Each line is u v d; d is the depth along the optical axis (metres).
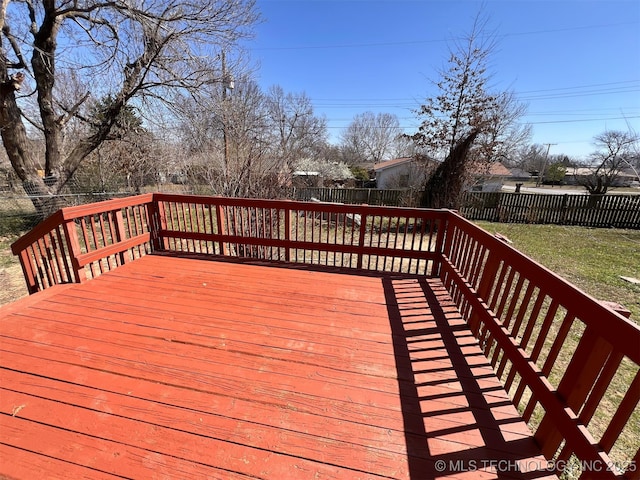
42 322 2.47
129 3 7.25
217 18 8.02
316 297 2.99
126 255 3.80
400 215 3.50
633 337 1.01
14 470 1.35
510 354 1.79
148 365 1.99
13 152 7.95
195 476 1.33
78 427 1.54
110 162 10.65
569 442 1.25
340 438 1.53
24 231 7.99
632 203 11.41
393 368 2.03
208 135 9.02
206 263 3.82
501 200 12.61
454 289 3.01
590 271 6.23
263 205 3.83
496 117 11.59
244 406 1.70
